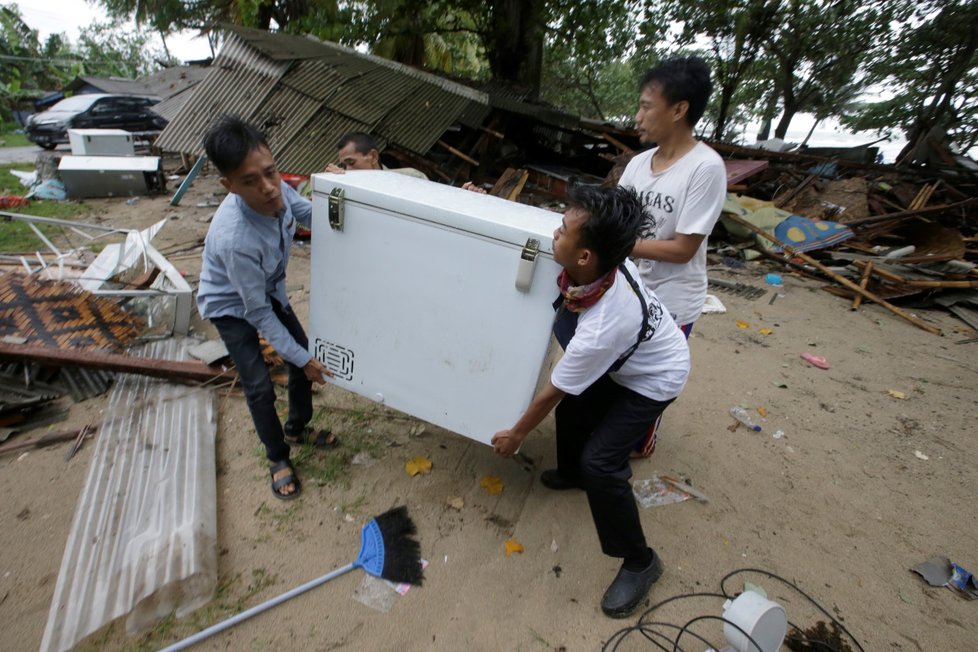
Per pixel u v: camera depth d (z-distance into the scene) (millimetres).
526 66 11883
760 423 3053
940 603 1969
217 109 6441
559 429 2193
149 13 16172
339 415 2762
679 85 1834
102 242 5488
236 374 2883
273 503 2186
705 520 2301
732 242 6625
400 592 1855
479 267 1673
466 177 8195
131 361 2758
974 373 3809
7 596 1733
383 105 7109
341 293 1944
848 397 3410
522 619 1805
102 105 13766
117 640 1629
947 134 12734
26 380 2701
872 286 5402
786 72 14234
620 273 1492
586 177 8531
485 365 1808
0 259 4309
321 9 10305
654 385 1614
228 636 1665
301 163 6223
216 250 1728
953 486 2619
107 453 2350
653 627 1807
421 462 2469
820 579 2045
